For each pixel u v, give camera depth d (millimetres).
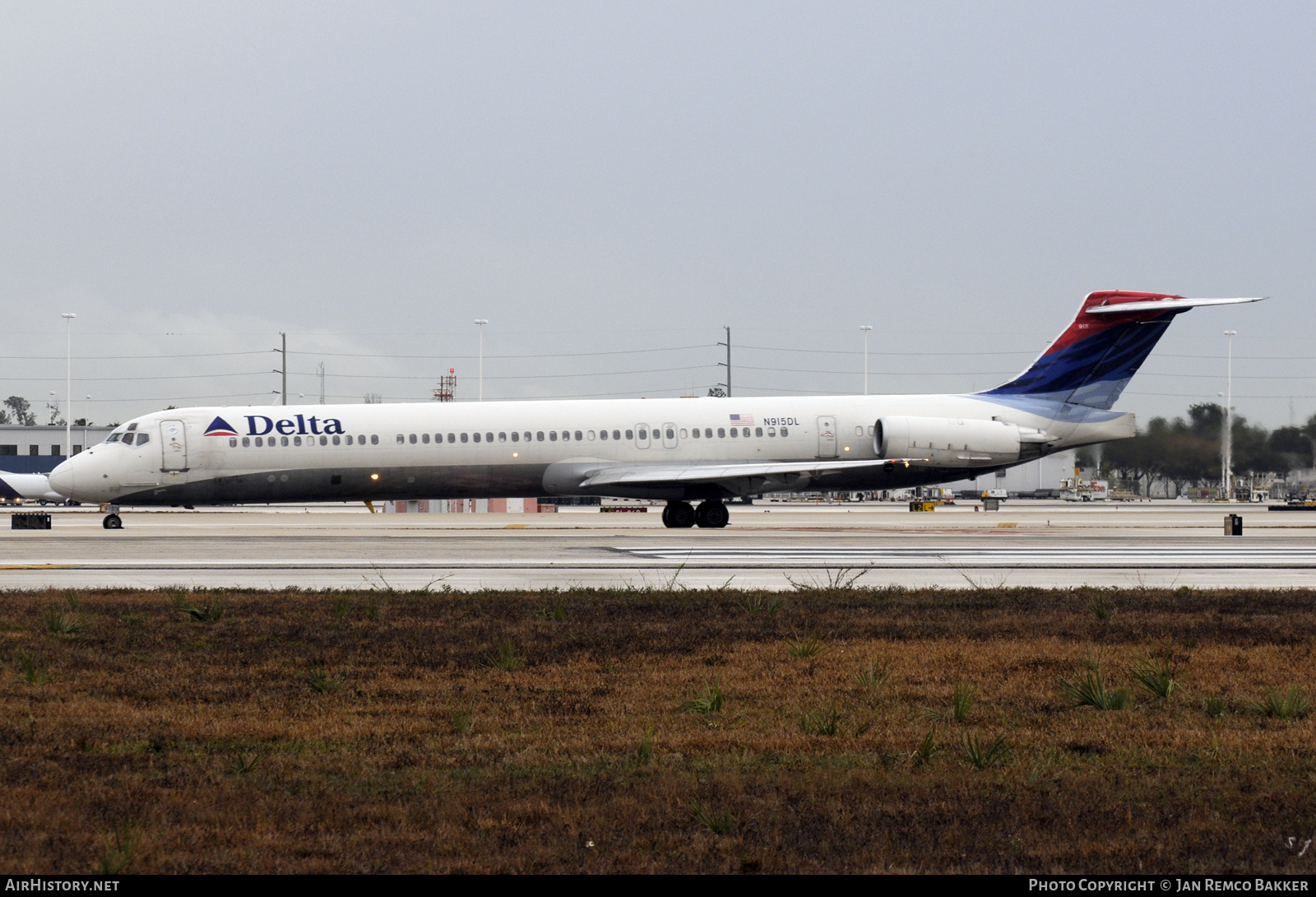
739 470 151500
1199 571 94812
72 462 149750
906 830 28578
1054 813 29828
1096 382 166750
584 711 42281
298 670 49969
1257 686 46500
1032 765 34438
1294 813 29859
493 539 136250
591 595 75062
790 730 39281
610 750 36562
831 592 76562
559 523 189000
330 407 155250
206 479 150500
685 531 154500
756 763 34844
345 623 62938
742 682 47469
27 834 27938
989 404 164875
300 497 153000
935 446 158000
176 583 86188
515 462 154875
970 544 125312
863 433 162000
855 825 28875
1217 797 31188
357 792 31594
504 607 69375
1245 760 35312
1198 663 50906
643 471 154125
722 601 71750
